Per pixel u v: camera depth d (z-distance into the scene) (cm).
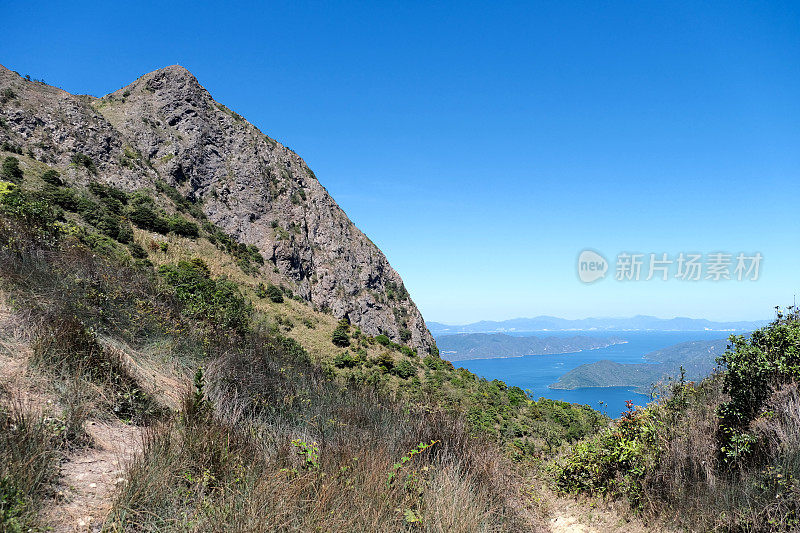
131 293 860
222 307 1156
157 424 446
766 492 404
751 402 494
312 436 545
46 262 763
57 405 407
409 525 380
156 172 4822
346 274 5916
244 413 565
